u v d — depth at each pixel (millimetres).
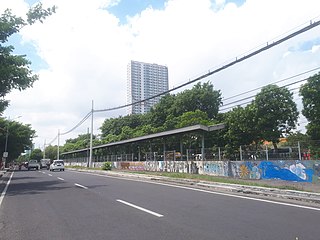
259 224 7980
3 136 70625
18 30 22453
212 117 47156
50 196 14953
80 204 12078
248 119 33312
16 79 23547
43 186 20516
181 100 48594
